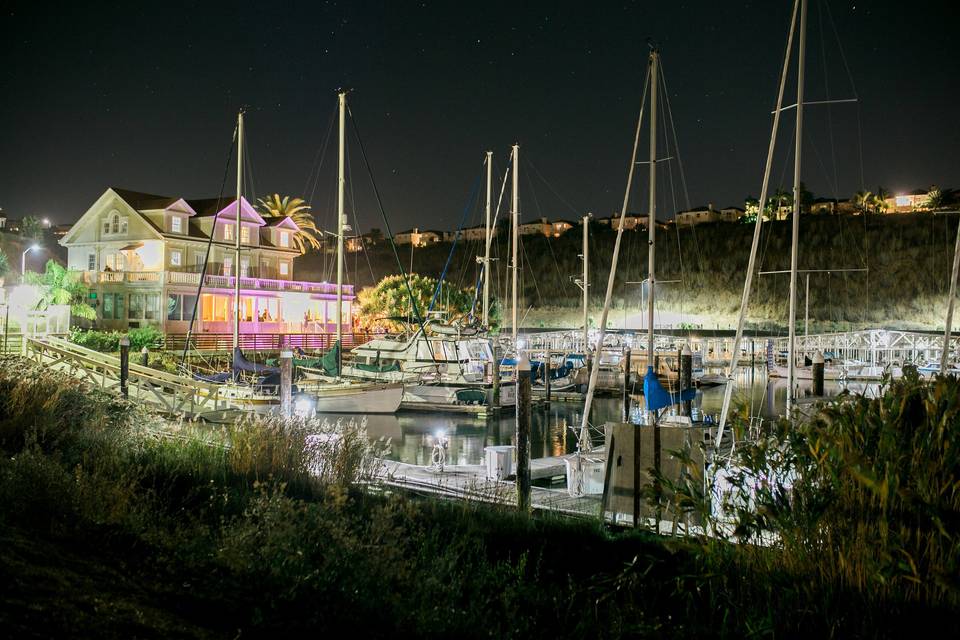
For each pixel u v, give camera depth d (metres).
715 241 118.25
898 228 110.19
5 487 6.02
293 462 9.41
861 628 4.61
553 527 8.30
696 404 39.44
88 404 12.05
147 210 51.00
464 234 142.62
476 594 5.45
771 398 43.25
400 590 5.28
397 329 56.47
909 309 103.62
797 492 5.33
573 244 126.50
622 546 7.56
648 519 8.84
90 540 5.45
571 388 42.56
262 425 10.35
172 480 8.16
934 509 4.54
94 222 52.88
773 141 20.84
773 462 5.79
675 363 52.03
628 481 9.20
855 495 5.03
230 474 9.08
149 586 4.74
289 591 4.78
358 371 36.09
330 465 9.45
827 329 96.62
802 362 53.94
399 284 58.38
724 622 4.93
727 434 19.50
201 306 50.06
